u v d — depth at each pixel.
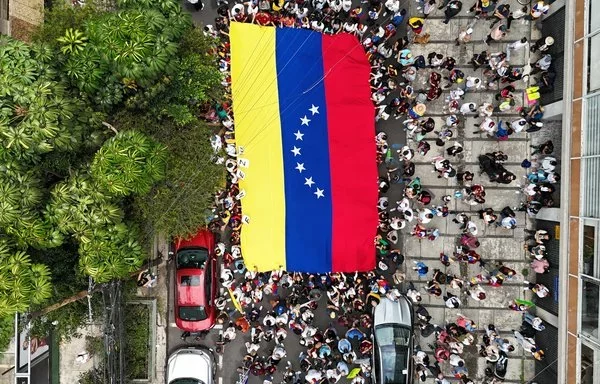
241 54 13.80
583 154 12.24
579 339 12.27
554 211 13.73
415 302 14.96
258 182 14.00
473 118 14.91
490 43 14.77
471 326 14.35
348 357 14.29
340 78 14.12
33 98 9.14
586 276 12.05
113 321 12.30
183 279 14.49
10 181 9.41
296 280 14.80
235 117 13.73
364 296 15.02
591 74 12.01
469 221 14.33
